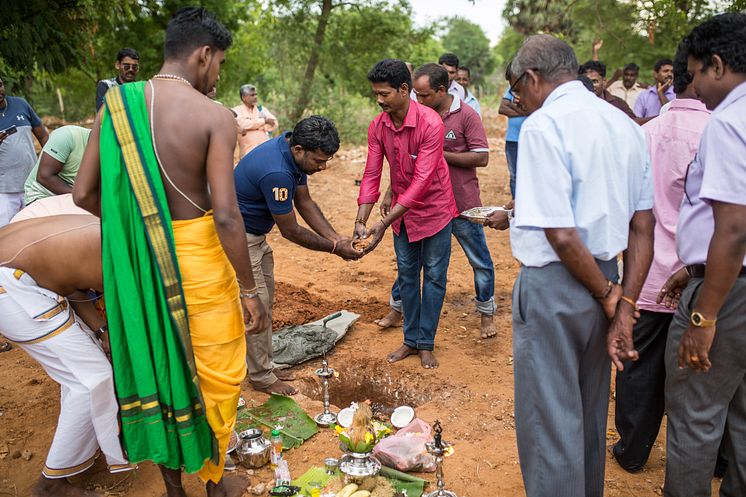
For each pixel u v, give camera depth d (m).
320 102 16.36
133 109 2.69
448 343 5.32
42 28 9.15
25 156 5.49
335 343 5.19
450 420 4.14
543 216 2.46
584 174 2.47
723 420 2.84
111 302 2.78
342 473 3.35
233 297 2.97
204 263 2.83
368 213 4.77
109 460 3.12
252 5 20.92
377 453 3.59
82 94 23.39
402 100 4.32
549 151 2.45
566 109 2.50
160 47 19.36
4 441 3.76
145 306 2.78
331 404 4.66
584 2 12.98
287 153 3.89
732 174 2.41
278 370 4.75
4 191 5.43
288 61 16.56
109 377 3.01
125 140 2.68
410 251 4.75
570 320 2.60
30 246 2.90
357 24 16.59
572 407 2.68
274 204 3.92
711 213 2.67
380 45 16.75
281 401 4.24
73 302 3.12
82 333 3.02
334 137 3.85
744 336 2.63
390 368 4.86
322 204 9.95
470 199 5.19
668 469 3.01
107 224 2.71
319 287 6.55
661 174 3.22
